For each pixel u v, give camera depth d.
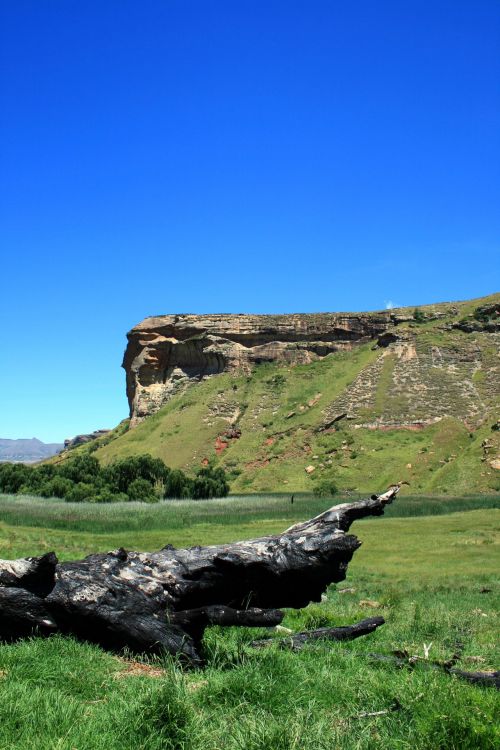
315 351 155.62
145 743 5.74
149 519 47.81
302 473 110.19
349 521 10.06
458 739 5.80
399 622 14.98
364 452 110.50
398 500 70.88
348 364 147.12
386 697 7.14
